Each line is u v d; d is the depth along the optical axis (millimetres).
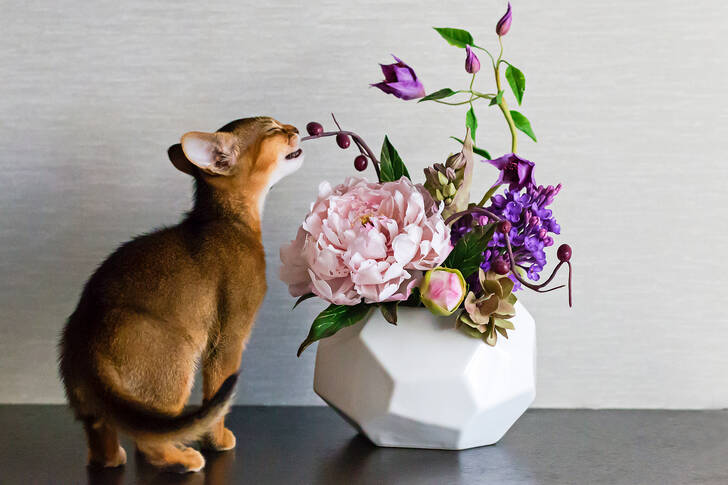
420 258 806
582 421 1032
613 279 1092
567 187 1085
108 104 1078
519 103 939
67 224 1084
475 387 826
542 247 855
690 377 1097
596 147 1082
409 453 886
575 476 810
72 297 1088
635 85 1075
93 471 828
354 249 795
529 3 1068
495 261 833
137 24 1072
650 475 815
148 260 827
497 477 804
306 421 1022
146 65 1077
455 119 1082
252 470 828
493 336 837
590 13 1068
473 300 831
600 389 1102
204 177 893
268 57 1078
